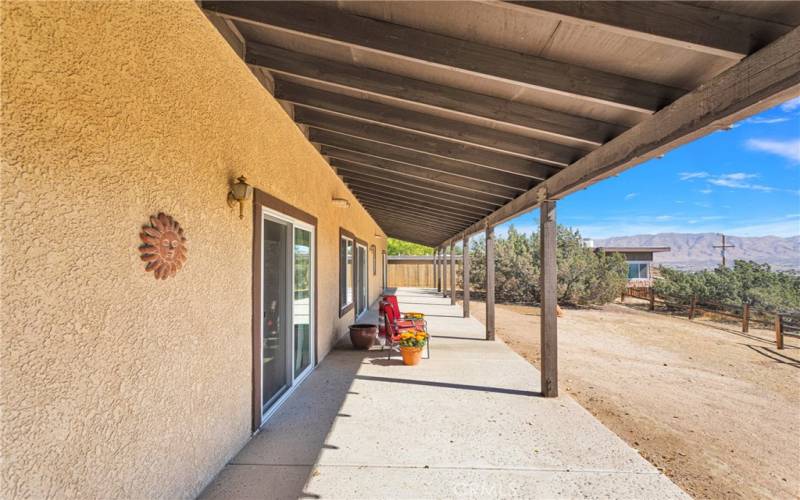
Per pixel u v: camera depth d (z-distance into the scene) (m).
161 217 2.14
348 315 8.61
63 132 1.55
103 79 1.76
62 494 1.53
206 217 2.64
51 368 1.49
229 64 2.98
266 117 3.72
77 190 1.61
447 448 3.32
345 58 3.18
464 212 9.09
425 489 2.73
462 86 3.20
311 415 3.97
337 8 2.58
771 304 14.70
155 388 2.09
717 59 2.22
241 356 3.21
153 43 2.11
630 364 7.57
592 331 11.25
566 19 1.97
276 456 3.12
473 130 3.89
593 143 3.32
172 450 2.25
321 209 5.96
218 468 2.83
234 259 3.07
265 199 3.64
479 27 2.45
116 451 1.81
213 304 2.74
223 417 2.90
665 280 18.19
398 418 3.93
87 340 1.65
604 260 17.75
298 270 4.96
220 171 2.84
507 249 19.11
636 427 4.37
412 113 3.89
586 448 3.35
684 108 2.40
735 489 3.12
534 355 7.79
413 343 5.93
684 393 5.80
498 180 5.33
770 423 4.68
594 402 5.12
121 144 1.86
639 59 2.40
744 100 1.98
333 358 6.31
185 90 2.40
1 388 1.31
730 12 1.96
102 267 1.74
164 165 2.18
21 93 1.39
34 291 1.42
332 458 3.11
